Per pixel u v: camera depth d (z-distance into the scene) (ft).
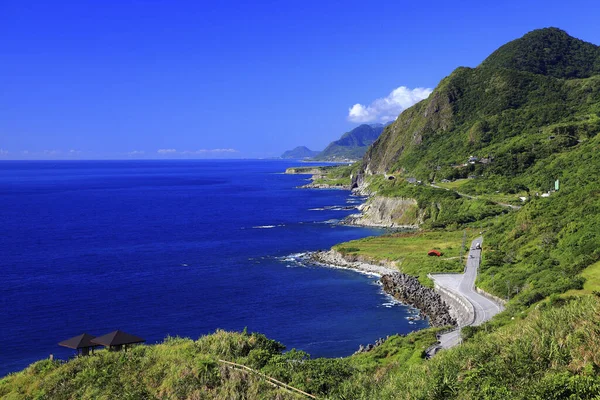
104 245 403.34
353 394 97.35
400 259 328.49
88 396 104.73
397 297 265.54
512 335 93.86
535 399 68.13
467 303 225.97
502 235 331.57
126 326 217.77
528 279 222.07
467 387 79.71
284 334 211.20
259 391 98.07
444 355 106.42
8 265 326.85
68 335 205.46
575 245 234.99
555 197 327.47
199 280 297.12
